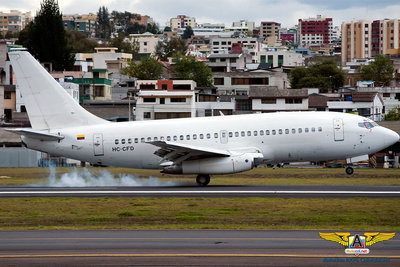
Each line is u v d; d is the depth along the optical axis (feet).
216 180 511.40
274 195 368.48
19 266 195.52
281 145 440.45
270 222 281.74
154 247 221.05
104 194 383.86
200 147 422.00
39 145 448.65
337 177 540.52
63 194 386.73
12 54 442.50
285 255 207.72
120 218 295.28
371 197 357.82
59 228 267.59
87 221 289.53
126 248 219.61
